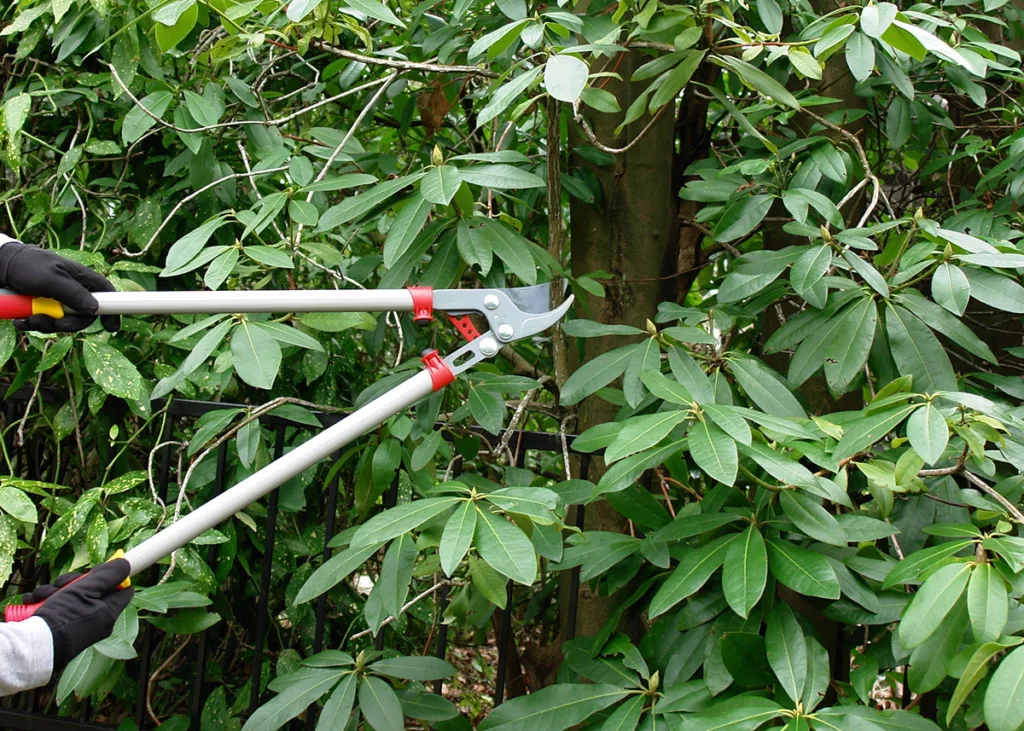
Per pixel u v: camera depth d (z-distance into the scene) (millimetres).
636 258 2043
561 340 1873
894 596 1345
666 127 2041
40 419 2125
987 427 1265
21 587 2273
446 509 1250
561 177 1960
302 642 2361
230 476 2096
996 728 995
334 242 2330
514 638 2625
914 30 1385
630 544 1493
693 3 1624
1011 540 1146
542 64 1465
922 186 2314
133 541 1771
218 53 1884
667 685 1393
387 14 1483
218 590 2133
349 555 1364
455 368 1320
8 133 1898
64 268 1250
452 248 1632
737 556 1262
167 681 2277
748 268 1555
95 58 2205
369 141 2654
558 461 2625
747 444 1138
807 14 1856
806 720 1184
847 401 2023
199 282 2238
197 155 1979
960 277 1376
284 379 2289
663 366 1632
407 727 2479
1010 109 2025
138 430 2150
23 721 2051
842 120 1956
